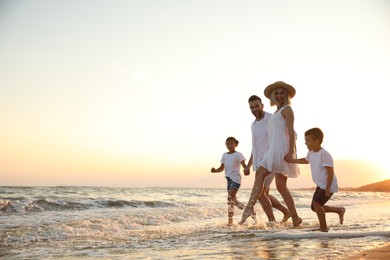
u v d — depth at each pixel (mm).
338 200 18938
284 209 6316
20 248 4105
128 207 11695
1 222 6719
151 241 4031
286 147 5430
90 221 6887
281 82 5672
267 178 6047
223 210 10320
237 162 6715
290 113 5406
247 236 4059
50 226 6051
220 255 2822
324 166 4414
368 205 13172
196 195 22000
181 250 3199
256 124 6109
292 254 2695
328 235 3686
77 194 19406
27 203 10047
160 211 9523
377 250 2779
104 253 3275
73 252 3459
